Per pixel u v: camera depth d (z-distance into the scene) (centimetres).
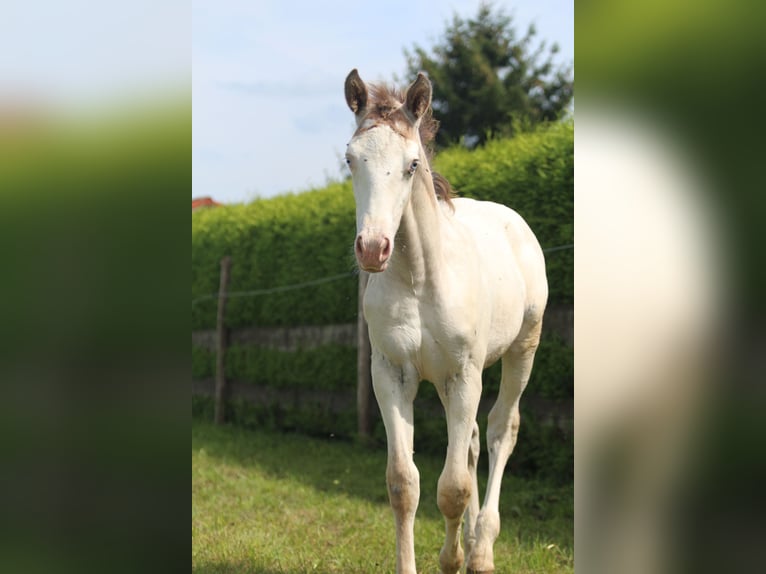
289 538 448
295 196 880
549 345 572
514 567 394
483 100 1994
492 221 399
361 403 740
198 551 420
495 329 361
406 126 290
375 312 321
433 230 310
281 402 889
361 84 299
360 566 393
